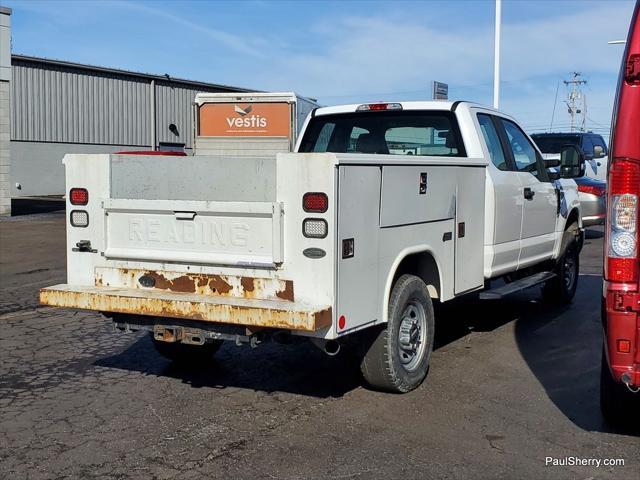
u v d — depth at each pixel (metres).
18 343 7.75
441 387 6.12
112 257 5.68
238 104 14.08
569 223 9.65
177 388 6.17
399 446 4.88
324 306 4.92
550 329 8.24
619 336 4.46
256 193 5.16
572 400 5.82
